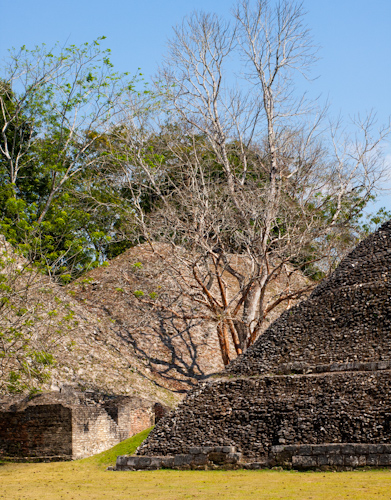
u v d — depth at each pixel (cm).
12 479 1759
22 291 2070
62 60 3522
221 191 3488
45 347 2267
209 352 3491
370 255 2214
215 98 3419
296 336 2083
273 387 1900
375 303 1992
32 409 2156
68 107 3597
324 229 3250
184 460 1844
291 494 1291
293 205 3381
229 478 1602
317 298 2164
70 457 2070
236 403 1928
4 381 2208
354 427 1673
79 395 2484
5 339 2014
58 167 3625
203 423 1934
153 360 3334
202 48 3419
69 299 3516
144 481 1641
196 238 3156
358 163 3516
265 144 3644
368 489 1283
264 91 3350
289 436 1755
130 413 2428
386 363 1791
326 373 1869
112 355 3161
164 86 3484
